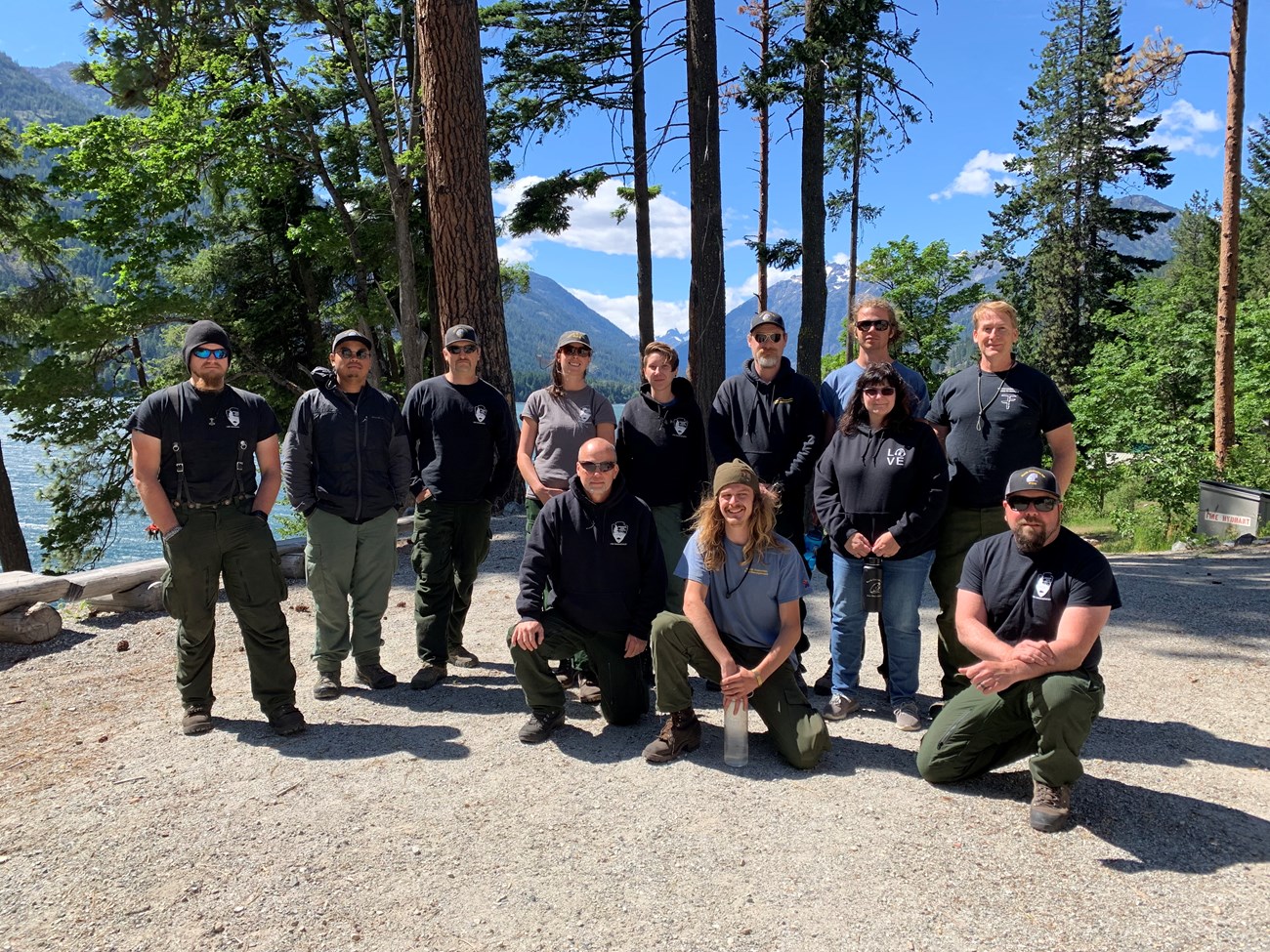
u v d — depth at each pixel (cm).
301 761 353
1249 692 423
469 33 891
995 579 319
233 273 2112
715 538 350
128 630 557
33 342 1695
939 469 369
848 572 389
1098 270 3278
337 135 1909
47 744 378
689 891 253
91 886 263
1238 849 273
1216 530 1144
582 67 1617
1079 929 232
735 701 341
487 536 467
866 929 233
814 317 1281
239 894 257
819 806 307
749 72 1147
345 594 433
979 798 315
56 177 1566
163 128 1571
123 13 1502
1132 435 1578
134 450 355
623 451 441
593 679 439
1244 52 1363
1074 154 3362
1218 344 1416
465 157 901
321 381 426
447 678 463
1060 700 283
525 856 275
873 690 440
